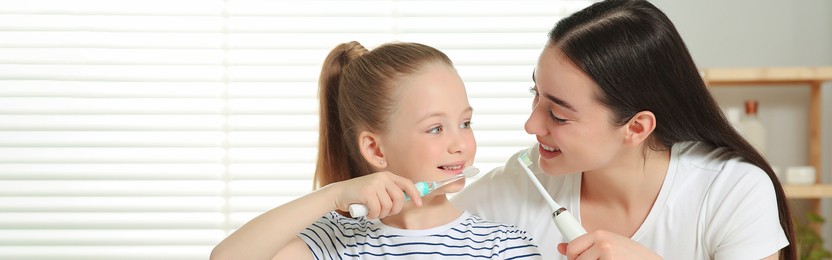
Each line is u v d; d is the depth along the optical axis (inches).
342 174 50.4
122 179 93.7
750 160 50.9
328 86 50.2
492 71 91.0
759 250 46.9
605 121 46.1
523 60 90.9
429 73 44.8
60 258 94.8
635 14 46.7
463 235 45.8
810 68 80.7
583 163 47.6
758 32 89.8
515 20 90.9
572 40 45.8
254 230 42.0
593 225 53.1
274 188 93.4
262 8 91.5
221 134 92.9
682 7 90.4
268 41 91.7
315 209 41.9
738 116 85.0
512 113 91.2
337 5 91.5
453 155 44.0
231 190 93.4
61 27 92.7
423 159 44.2
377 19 91.3
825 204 90.7
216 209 93.7
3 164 94.0
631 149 49.3
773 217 48.1
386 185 40.9
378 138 46.1
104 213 94.3
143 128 92.8
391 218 46.8
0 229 94.7
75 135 93.4
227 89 92.3
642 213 51.7
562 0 90.5
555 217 42.9
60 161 93.7
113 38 92.1
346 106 48.1
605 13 46.8
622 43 45.4
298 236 45.3
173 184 93.7
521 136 91.6
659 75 46.4
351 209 40.2
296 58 91.8
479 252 45.0
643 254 40.9
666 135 48.6
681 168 51.0
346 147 49.9
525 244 45.8
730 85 89.1
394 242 45.7
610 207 52.8
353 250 46.3
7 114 93.5
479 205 56.4
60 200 94.3
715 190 49.4
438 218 46.4
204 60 92.0
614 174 50.6
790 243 50.9
